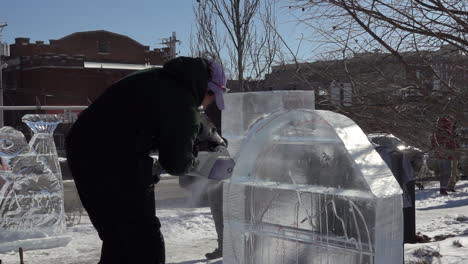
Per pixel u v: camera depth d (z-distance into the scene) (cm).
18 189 671
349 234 298
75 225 815
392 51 473
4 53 4103
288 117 330
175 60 315
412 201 607
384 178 286
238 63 1052
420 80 469
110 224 298
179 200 817
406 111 474
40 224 684
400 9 464
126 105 299
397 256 283
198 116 309
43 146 702
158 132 302
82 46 5778
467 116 465
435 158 496
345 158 301
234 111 529
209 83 329
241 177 346
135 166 296
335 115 313
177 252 631
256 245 347
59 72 5041
